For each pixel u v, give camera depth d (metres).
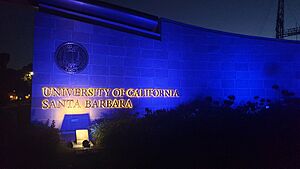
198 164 7.44
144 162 7.68
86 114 12.52
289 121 11.57
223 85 15.94
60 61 12.24
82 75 12.64
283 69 16.80
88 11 13.19
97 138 10.45
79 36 12.78
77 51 12.64
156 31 15.37
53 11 12.43
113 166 7.55
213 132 10.05
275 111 13.46
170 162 7.61
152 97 14.24
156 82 14.45
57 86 12.06
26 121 11.24
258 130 10.35
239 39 16.56
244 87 16.23
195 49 15.67
